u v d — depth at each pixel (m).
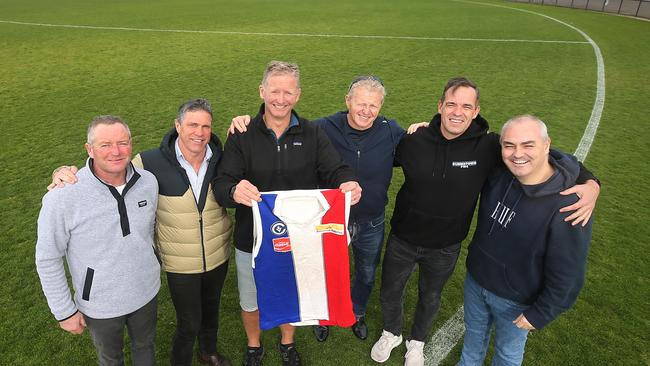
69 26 17.48
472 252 2.55
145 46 13.94
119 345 2.46
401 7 23.91
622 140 6.96
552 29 17.31
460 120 2.35
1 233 4.42
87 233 2.09
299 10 22.41
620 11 23.30
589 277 3.89
